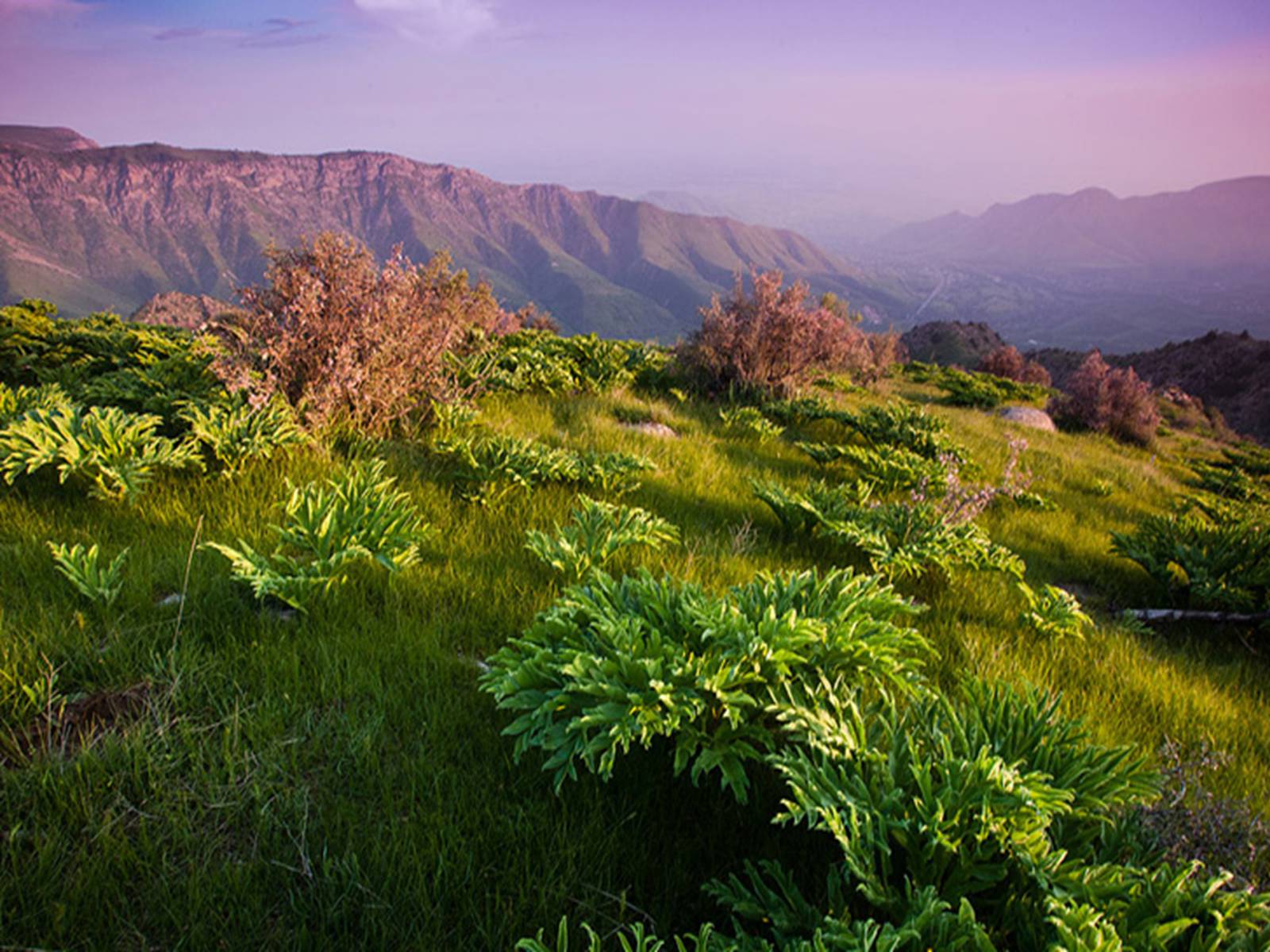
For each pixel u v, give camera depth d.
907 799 2.31
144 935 1.96
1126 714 4.11
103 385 6.35
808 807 2.07
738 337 11.88
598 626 2.84
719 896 2.14
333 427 6.19
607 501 6.01
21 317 9.10
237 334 5.88
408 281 6.62
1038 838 2.08
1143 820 2.42
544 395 10.16
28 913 1.94
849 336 17.31
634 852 2.41
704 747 2.53
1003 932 2.02
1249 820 2.59
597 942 1.73
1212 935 1.86
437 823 2.39
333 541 4.07
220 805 2.36
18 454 4.41
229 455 5.14
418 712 2.98
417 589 4.02
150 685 2.91
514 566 4.52
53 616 3.24
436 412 6.75
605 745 2.38
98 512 4.50
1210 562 6.70
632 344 14.50
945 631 4.77
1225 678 5.20
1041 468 11.89
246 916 2.02
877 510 6.26
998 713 2.74
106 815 2.25
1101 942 1.75
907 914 1.88
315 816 2.41
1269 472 17.17
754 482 6.61
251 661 3.13
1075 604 5.26
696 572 4.76
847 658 2.94
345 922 2.06
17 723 2.66
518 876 2.25
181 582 3.77
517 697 2.66
